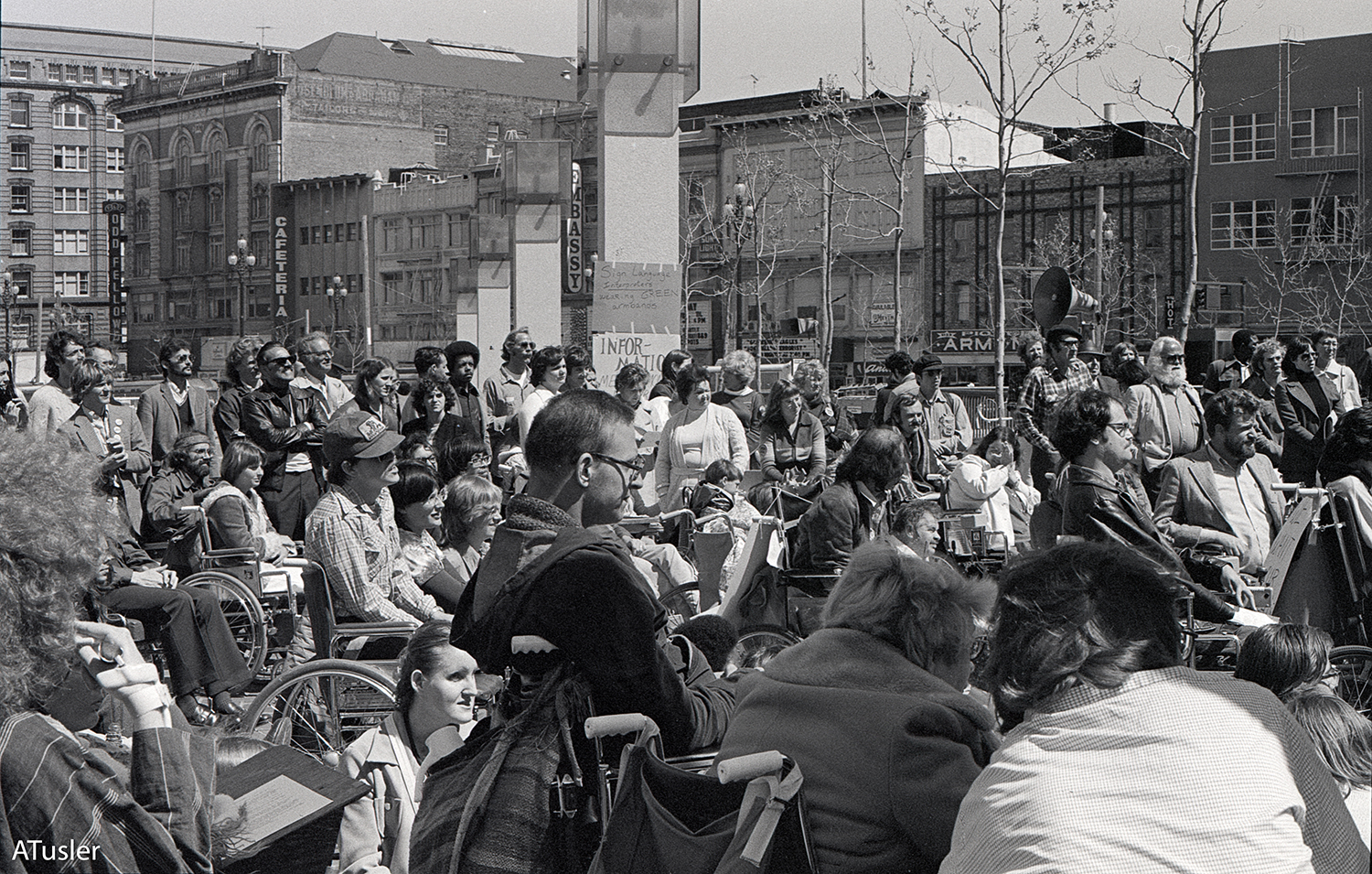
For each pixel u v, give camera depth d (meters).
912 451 14.91
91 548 2.59
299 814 3.90
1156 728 2.88
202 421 13.73
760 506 10.62
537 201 24.06
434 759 4.38
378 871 5.14
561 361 13.27
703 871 3.49
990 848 2.90
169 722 2.97
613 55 14.10
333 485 7.86
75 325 133.50
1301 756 2.96
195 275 115.69
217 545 10.03
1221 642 8.30
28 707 2.56
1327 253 59.19
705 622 5.74
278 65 108.19
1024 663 3.02
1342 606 8.27
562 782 3.88
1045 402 12.73
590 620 3.93
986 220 70.31
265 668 9.51
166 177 117.75
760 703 3.73
